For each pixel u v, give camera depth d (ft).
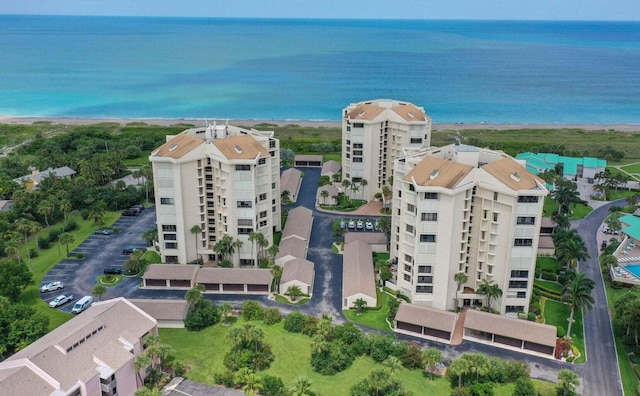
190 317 378.32
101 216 542.16
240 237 461.78
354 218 578.66
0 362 301.43
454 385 320.09
